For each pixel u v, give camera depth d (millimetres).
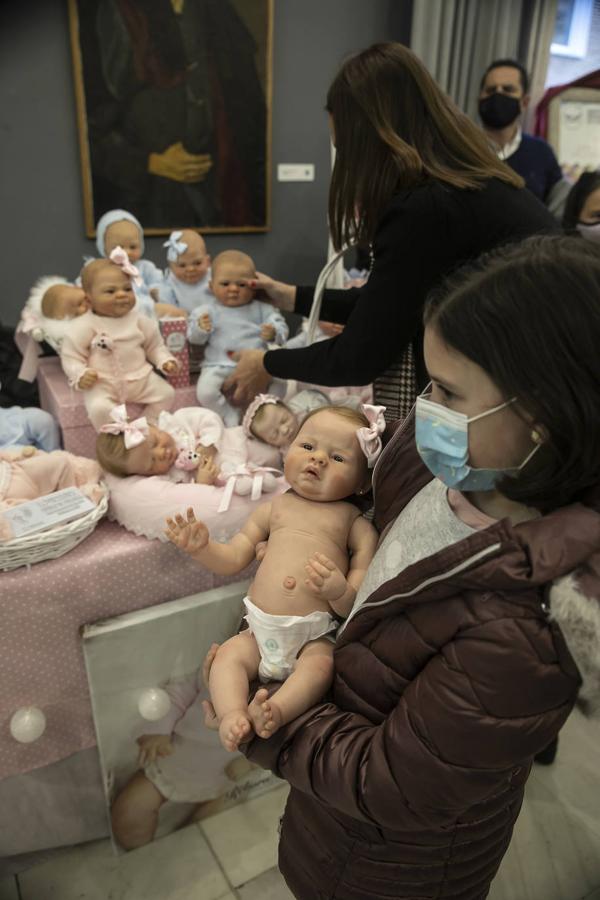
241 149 2582
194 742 1385
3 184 2199
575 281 501
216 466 1345
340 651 751
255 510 1181
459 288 557
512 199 1081
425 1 2639
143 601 1258
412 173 1053
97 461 1347
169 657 1285
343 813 734
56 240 2338
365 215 1145
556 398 498
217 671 935
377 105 1064
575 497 562
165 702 1269
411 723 594
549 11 2781
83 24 2127
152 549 1226
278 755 760
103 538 1243
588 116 2930
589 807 1443
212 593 1308
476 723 551
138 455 1259
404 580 624
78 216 2348
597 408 496
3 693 1207
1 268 2285
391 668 669
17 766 1282
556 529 529
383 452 864
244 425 1463
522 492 552
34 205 2266
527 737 550
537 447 542
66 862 1389
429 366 587
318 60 2658
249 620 987
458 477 615
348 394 1737
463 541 571
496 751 556
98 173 2318
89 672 1211
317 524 1042
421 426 617
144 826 1403
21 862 1379
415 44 2703
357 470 1042
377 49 1091
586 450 508
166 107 2371
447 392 581
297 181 2793
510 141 2588
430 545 692
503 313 513
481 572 547
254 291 1683
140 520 1229
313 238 2918
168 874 1367
